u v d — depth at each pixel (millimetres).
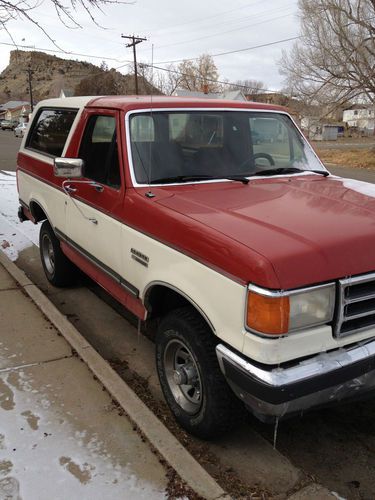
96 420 3072
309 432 3234
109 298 5371
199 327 2840
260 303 2336
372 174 23891
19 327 4262
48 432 2947
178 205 3107
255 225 2701
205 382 2807
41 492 2516
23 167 5910
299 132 4547
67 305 5168
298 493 2699
